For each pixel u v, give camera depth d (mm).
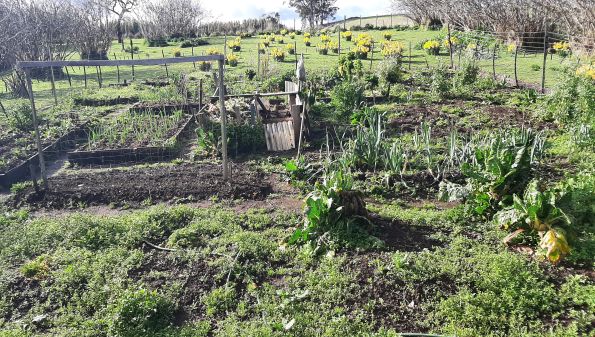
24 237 7023
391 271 5730
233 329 5039
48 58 24328
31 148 11812
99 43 33531
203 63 25781
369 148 9102
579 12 22234
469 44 25453
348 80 15172
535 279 5363
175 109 14953
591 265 5758
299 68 12516
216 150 11062
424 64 23469
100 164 11109
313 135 12016
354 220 6789
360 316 5117
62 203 8609
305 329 4973
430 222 7070
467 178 8383
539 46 27719
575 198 6438
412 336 4789
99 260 6359
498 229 6715
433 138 11219
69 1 33250
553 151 9844
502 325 4852
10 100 18766
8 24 20766
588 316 4848
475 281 5469
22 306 5629
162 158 11219
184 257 6387
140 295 5270
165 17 55031
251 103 12680
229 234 6996
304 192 8680
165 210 7676
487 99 14836
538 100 14023
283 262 6285
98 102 17516
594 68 13414
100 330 5164
